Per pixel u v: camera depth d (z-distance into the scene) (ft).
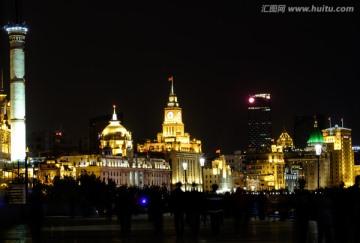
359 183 204.44
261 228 307.17
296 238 210.79
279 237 243.40
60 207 576.61
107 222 402.93
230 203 267.39
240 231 282.36
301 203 202.39
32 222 235.61
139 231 292.40
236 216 264.31
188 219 256.93
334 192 206.49
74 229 318.04
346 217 207.62
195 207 253.65
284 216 393.91
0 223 380.37
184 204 252.01
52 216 555.28
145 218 473.67
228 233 270.26
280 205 417.49
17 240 245.65
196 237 246.27
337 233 207.92
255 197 435.12
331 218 194.49
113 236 259.39
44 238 253.85
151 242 223.30
